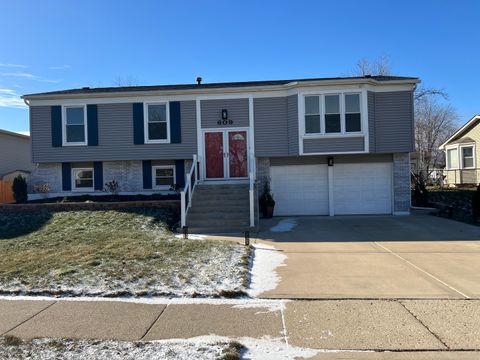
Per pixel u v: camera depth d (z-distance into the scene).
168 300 6.21
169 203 15.25
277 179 18.20
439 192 23.30
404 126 17.34
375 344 4.64
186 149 18.22
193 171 16.47
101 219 13.95
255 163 17.73
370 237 11.70
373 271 7.81
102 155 18.42
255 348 4.59
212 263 8.12
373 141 17.17
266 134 17.92
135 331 5.07
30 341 4.77
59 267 7.87
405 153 17.75
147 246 9.66
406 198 17.72
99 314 5.66
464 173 28.38
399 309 5.73
